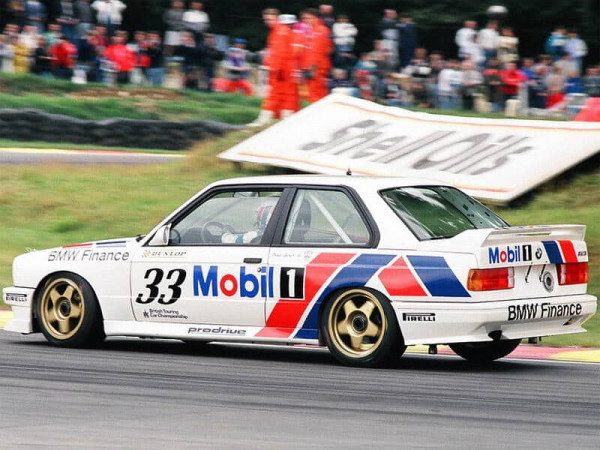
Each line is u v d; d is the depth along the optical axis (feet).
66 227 131.34
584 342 86.22
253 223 74.84
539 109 219.41
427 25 307.99
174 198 138.62
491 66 218.59
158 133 201.57
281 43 161.38
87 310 77.82
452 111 187.62
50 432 51.42
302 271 72.33
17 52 241.35
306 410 57.11
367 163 133.49
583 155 128.06
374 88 225.76
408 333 69.97
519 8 313.94
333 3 313.53
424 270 69.56
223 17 317.01
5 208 137.39
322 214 73.41
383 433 52.01
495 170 127.44
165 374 67.97
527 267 71.41
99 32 248.11
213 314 74.79
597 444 50.49
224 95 244.22
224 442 49.90
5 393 60.70
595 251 107.65
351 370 70.44
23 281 80.28
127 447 48.75
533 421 55.31
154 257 76.48
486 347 76.54
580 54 226.17
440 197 75.10
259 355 77.92
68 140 197.16
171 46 252.21
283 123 147.02
